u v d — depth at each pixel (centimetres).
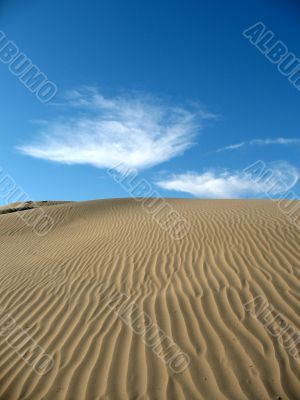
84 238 1212
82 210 1948
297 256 703
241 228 925
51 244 1227
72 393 421
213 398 391
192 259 775
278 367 425
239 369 429
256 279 634
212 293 610
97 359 480
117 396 408
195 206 1592
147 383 424
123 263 832
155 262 800
